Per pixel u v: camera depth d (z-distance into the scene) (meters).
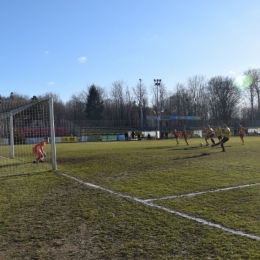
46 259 4.13
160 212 6.06
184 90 84.50
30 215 6.19
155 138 48.94
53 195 7.97
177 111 84.06
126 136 47.00
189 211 6.06
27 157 18.72
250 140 34.47
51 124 12.75
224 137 19.39
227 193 7.52
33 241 4.80
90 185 9.12
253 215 5.70
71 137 45.25
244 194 7.36
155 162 14.20
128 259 4.04
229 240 4.53
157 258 4.03
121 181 9.63
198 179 9.51
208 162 13.78
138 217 5.80
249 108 84.12
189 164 13.20
